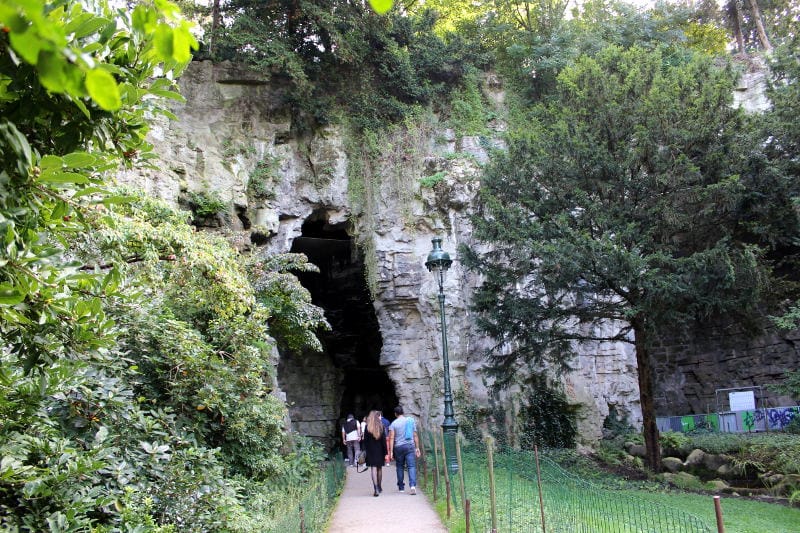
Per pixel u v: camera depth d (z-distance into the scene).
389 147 21.77
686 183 13.76
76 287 3.66
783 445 13.42
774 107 15.21
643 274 12.62
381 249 21.27
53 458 4.39
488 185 16.20
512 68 24.31
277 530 5.56
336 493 11.91
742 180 13.94
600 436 19.89
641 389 15.12
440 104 22.94
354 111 21.95
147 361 8.27
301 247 25.47
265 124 20.98
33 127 2.92
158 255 8.19
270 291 14.46
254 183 20.16
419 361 21.08
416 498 11.37
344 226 21.88
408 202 21.44
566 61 22.34
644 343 14.81
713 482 13.70
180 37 1.57
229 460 9.21
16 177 2.75
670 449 16.59
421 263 21.14
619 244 13.07
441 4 26.30
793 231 14.49
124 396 6.29
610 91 14.95
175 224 9.51
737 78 15.12
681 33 24.22
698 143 13.92
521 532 7.18
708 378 22.27
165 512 5.81
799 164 13.88
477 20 25.62
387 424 13.22
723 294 13.20
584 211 14.32
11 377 3.71
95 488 4.48
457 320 20.84
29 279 2.93
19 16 1.23
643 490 12.83
